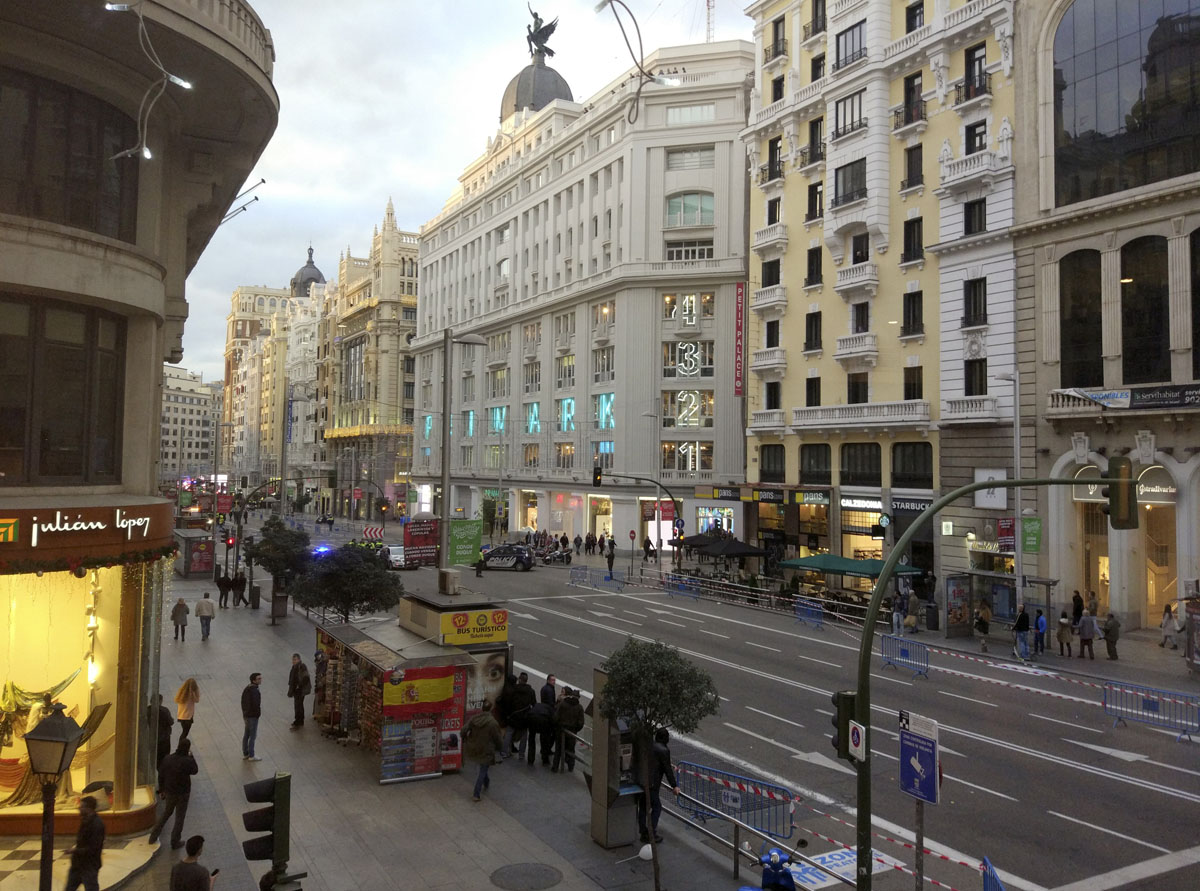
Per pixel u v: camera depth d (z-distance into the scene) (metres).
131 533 11.55
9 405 11.04
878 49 38.34
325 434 110.94
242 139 14.77
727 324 56.41
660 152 58.72
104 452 12.32
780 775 14.99
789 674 22.73
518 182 75.88
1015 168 32.66
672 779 11.80
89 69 11.43
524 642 26.48
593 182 65.00
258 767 14.88
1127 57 29.22
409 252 100.19
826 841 12.23
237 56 12.12
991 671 23.89
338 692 17.00
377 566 23.22
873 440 38.91
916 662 23.31
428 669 14.51
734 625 30.77
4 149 10.84
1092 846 12.02
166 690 20.28
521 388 73.56
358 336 104.38
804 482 42.88
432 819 12.62
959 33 34.62
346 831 12.10
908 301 37.38
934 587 34.03
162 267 12.84
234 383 176.00
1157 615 29.92
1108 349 29.31
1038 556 31.23
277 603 30.25
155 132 12.88
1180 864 11.41
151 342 12.96
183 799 11.58
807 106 42.41
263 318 184.00
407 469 96.81
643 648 10.75
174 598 36.41
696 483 56.28
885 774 15.12
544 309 69.69
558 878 10.63
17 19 10.55
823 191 41.97
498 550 48.41
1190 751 16.47
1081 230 30.30
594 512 63.19
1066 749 16.55
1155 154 28.34
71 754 7.75
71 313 11.74
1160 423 27.80
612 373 61.78
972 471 33.97
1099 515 30.88
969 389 34.53
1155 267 28.33
